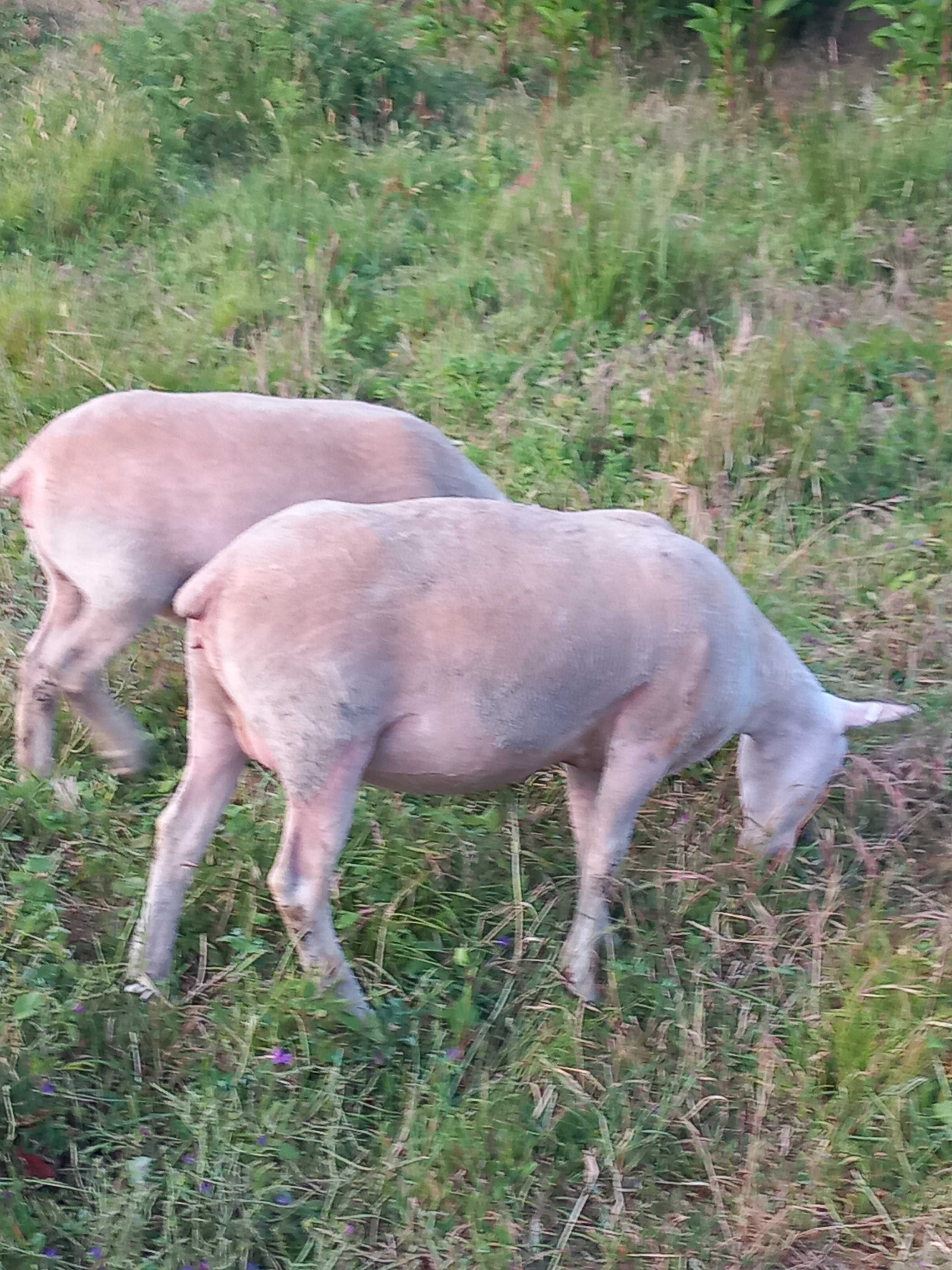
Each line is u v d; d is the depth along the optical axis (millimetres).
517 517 3877
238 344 5438
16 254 5836
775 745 4102
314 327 5426
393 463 4133
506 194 6078
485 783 3916
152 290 5586
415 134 6719
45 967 3824
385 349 5414
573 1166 3729
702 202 6070
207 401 4109
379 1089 3799
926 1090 3812
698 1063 3820
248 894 3998
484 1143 3686
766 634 4059
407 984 3951
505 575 3791
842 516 4945
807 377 5188
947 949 3941
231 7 7164
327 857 3785
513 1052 3830
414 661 3748
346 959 3930
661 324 5512
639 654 3867
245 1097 3742
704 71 7781
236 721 3834
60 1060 3729
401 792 3943
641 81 7633
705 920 4070
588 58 7793
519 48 7965
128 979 3867
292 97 6684
